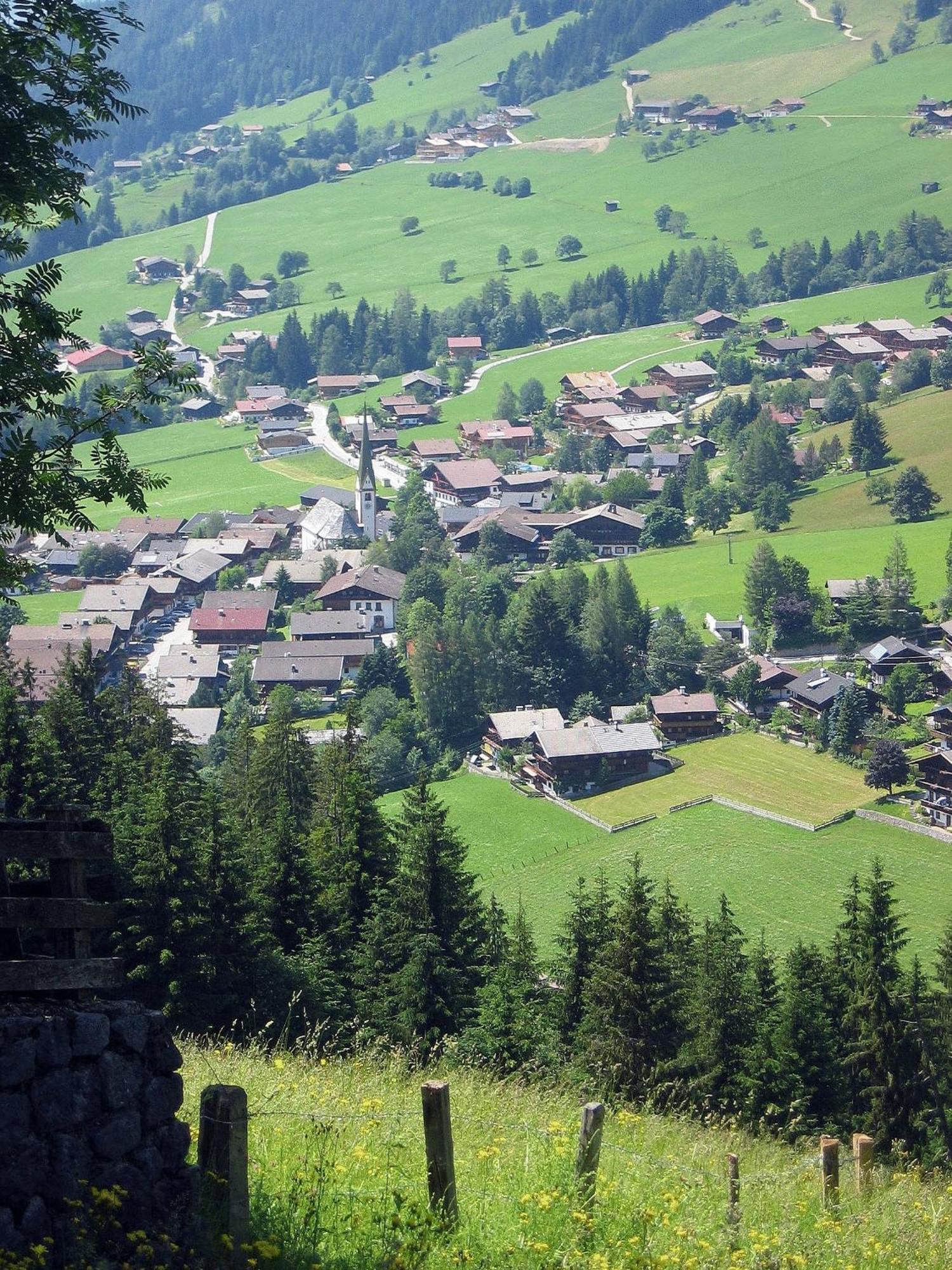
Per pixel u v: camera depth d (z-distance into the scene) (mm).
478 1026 75938
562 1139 29906
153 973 71438
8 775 100000
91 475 35719
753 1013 83562
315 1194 25078
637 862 93125
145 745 128125
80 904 21969
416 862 83375
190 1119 29344
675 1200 27812
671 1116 41625
